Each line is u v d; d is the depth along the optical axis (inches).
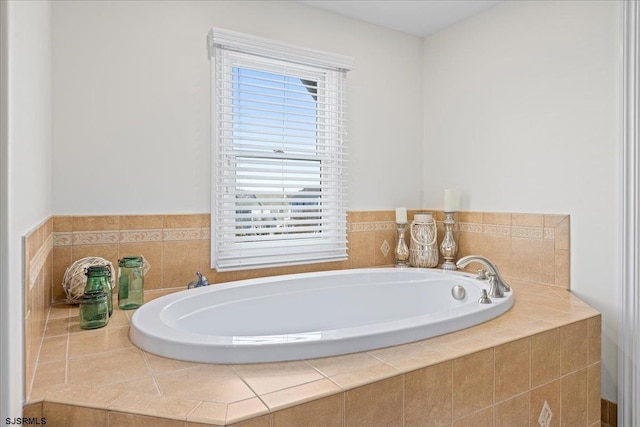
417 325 57.5
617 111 82.4
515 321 67.2
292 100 108.0
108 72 83.8
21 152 40.2
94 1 82.5
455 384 51.8
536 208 98.1
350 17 115.6
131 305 75.2
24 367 39.7
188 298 74.6
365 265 119.0
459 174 118.4
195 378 45.0
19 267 38.4
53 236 79.1
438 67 125.5
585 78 88.1
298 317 89.6
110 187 84.2
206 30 94.0
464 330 62.3
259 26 100.8
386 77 123.3
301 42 107.3
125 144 85.6
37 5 53.8
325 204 113.2
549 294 87.0
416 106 130.0
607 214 84.4
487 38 110.2
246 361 48.9
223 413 37.5
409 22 119.1
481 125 111.9
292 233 109.0
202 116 93.7
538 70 97.6
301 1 106.2
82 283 74.6
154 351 52.2
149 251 88.0
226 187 97.5
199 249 93.4
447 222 115.0
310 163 109.0
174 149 90.6
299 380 44.6
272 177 102.4
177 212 91.1
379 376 45.7
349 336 52.6
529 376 60.5
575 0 90.0
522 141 101.3
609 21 83.9
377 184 122.0
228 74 95.3
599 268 85.8
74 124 80.7
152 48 88.1
